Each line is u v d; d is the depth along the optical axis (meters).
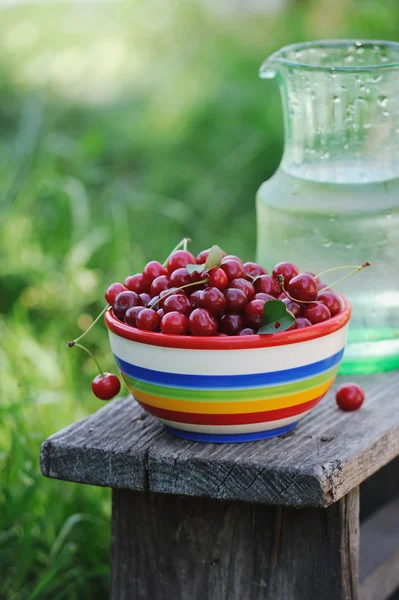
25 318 1.69
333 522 1.03
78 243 1.84
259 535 1.05
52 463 1.03
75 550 1.28
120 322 1.00
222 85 2.74
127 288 1.03
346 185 1.15
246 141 2.40
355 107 1.15
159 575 1.08
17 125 2.71
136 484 1.01
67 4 3.60
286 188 1.17
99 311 1.79
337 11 2.93
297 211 1.15
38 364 1.51
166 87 2.93
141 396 1.00
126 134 2.71
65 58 3.24
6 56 3.21
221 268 0.99
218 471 0.98
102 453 1.01
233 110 2.58
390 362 1.16
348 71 1.13
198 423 0.99
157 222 2.19
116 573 1.09
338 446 1.00
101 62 3.31
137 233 2.10
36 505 1.32
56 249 1.91
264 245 1.19
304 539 1.04
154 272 1.02
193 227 2.24
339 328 0.99
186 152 2.52
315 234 1.15
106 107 2.91
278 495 0.97
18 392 1.43
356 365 1.15
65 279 1.79
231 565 1.06
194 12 3.56
